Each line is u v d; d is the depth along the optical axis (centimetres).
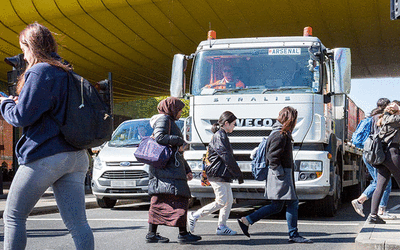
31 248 625
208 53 969
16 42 3011
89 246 356
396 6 614
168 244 650
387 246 586
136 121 1336
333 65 977
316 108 897
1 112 348
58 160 346
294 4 2584
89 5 2647
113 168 1161
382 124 718
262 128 901
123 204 1433
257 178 677
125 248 622
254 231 771
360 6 2591
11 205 351
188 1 2575
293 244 648
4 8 2672
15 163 3183
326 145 931
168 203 650
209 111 924
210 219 930
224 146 704
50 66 352
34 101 338
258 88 925
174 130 646
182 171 644
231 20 2806
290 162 656
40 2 2639
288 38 957
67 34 2991
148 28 2973
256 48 957
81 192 363
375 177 823
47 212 1170
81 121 350
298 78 921
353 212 1088
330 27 2923
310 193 880
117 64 3800
